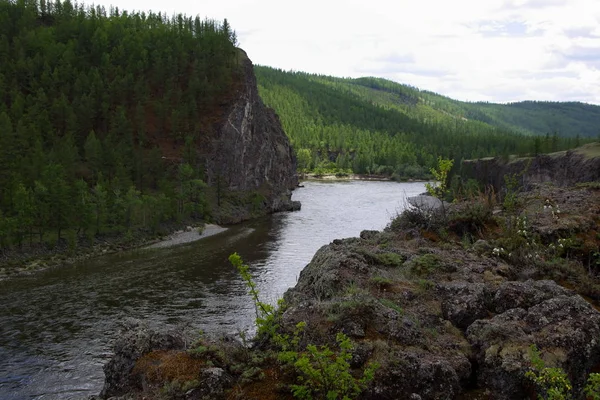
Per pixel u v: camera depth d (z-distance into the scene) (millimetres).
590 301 16109
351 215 89438
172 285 43500
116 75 104188
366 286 16344
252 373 11234
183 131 99375
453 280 16812
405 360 11328
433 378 11117
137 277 46469
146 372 11969
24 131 74500
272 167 120312
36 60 101562
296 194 128875
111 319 34594
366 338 12344
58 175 62938
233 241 65688
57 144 81812
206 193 90062
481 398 11281
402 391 10883
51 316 35250
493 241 21156
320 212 94312
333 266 17938
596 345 11914
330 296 16359
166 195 76000
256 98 120188
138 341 13281
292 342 11789
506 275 17562
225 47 124625
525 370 10914
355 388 10062
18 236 53062
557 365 11070
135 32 129625
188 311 36188
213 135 99500
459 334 13391
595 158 78688
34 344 30156
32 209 54500
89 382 25328
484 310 14219
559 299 13258
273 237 68562
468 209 24828
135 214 68812
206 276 46656
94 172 80562
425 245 21891
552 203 26453
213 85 109125
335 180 186250
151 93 109125
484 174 114500
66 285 43594
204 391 10875
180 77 114125
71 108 89625
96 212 63625
